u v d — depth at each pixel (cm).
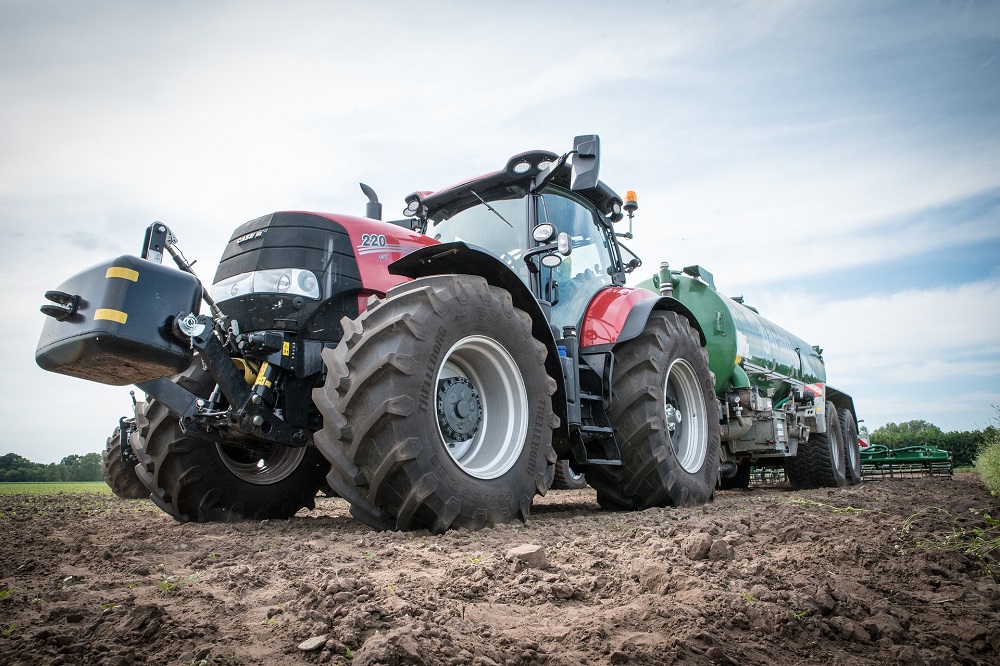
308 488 448
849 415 1021
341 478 316
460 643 159
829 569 240
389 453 302
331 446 314
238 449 433
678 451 541
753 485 1040
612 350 493
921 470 1338
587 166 415
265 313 369
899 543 277
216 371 329
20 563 252
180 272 316
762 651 172
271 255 376
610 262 581
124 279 295
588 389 472
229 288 380
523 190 500
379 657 143
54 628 162
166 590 200
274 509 434
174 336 306
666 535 297
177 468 402
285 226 382
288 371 360
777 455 793
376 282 392
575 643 167
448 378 353
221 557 269
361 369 307
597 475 494
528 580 216
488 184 504
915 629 192
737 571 224
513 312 372
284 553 276
